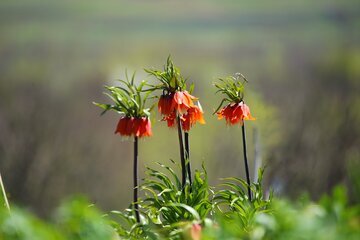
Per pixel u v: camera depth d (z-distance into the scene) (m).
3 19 85.88
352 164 3.57
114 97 5.27
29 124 24.91
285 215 3.23
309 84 35.53
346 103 22.91
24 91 31.66
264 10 92.00
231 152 24.69
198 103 5.62
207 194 5.22
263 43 63.66
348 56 40.25
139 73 45.88
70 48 59.62
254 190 5.41
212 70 47.66
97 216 3.44
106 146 28.97
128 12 96.38
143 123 5.28
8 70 46.31
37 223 3.22
